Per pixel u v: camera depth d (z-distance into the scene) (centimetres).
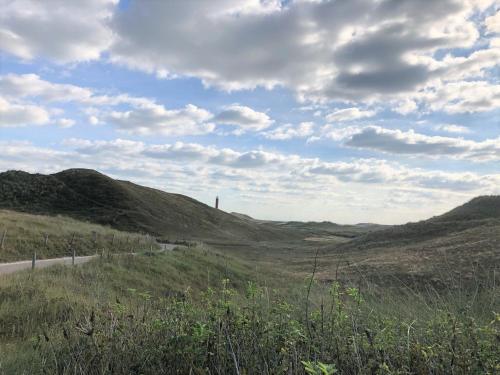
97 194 10138
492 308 426
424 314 422
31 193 9706
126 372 332
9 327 916
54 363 385
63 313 889
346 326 351
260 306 397
